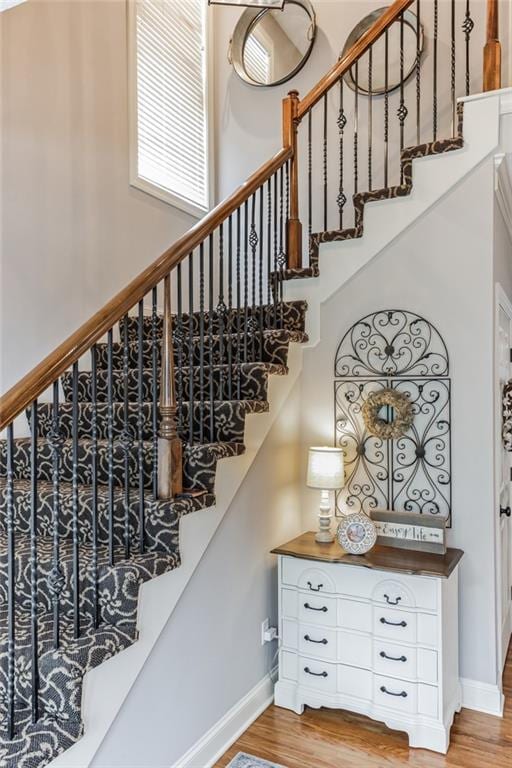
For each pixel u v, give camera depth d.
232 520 2.36
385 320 2.82
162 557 1.86
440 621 2.25
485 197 2.58
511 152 2.51
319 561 2.46
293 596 2.56
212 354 2.50
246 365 2.62
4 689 1.54
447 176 2.63
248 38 4.46
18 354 2.83
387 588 2.34
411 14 3.79
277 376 2.74
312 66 4.19
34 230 2.94
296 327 3.02
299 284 3.03
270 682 2.68
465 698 2.58
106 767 1.65
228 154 4.55
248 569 2.50
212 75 4.59
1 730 1.44
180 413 2.31
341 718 2.50
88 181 3.29
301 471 3.03
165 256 2.02
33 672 1.48
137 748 1.79
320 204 4.14
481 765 2.16
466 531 2.61
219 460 2.18
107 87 3.45
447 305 2.67
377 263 2.85
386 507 2.79
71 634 1.63
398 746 2.29
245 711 2.44
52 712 1.50
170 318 2.01
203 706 2.15
